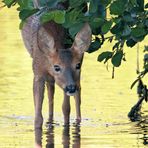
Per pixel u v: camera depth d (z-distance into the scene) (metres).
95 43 13.90
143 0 12.03
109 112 16.23
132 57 23.44
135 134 14.33
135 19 12.20
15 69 21.39
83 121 15.61
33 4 13.09
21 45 25.59
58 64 14.71
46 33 14.86
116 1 11.87
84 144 13.42
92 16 12.18
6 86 18.94
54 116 16.05
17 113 16.03
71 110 16.75
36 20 15.55
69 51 14.76
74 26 12.34
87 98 17.55
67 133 14.48
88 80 19.80
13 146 13.29
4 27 29.28
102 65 22.03
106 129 14.81
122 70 21.36
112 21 12.08
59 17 11.97
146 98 16.33
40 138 13.99
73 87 14.56
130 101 17.19
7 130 14.66
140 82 17.14
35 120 15.12
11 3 12.77
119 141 13.66
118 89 18.61
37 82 15.30
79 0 12.01
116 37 12.50
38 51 15.18
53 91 15.85
